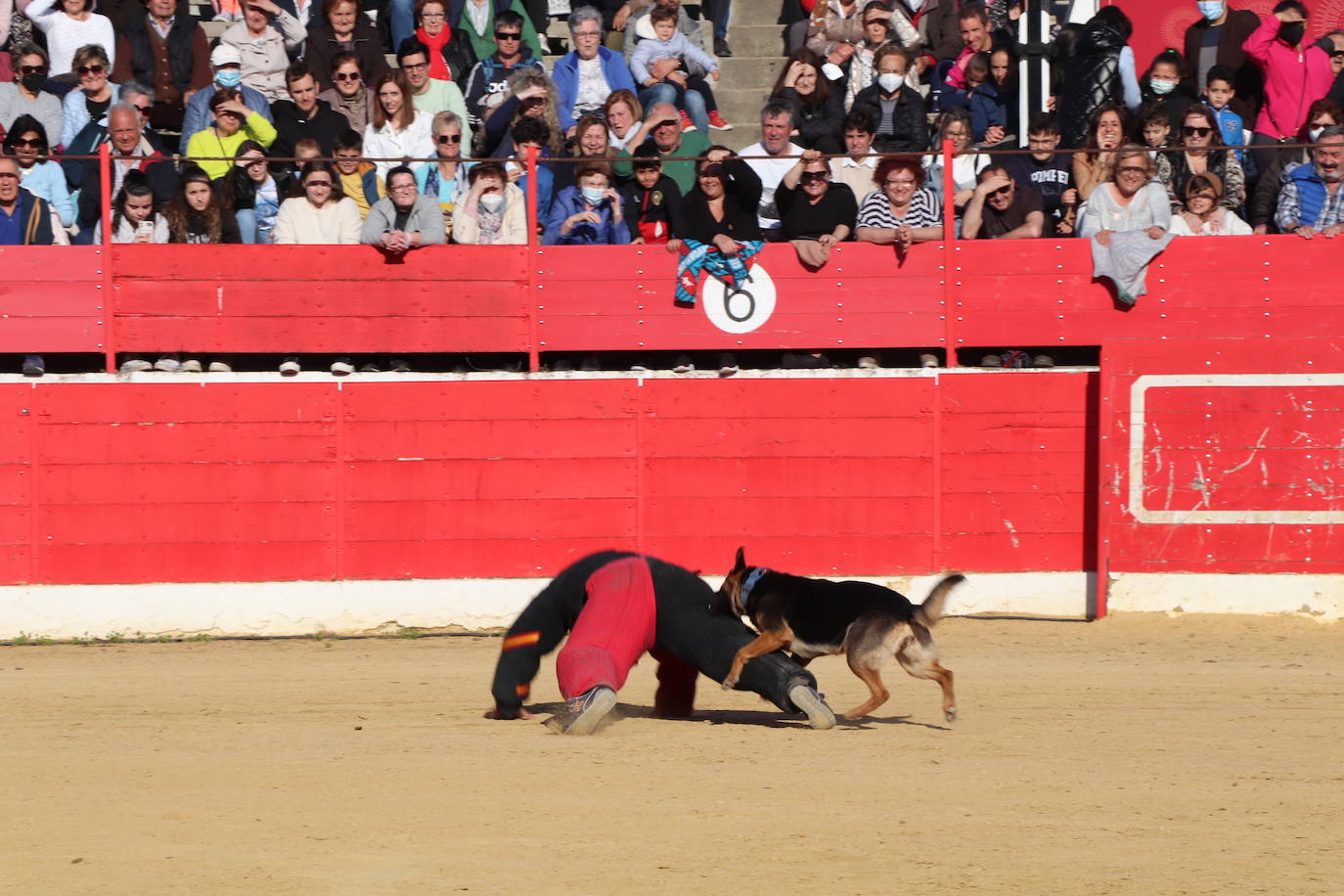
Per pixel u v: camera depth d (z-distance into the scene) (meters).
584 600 10.45
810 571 15.91
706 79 20.11
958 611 15.99
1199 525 15.81
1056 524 16.03
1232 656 13.76
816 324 15.87
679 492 15.87
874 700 10.20
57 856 7.06
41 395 15.27
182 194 15.46
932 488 15.98
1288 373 15.80
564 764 8.95
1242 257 15.82
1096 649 14.20
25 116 15.85
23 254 15.26
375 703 11.45
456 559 15.73
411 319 15.66
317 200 15.65
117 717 10.89
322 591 15.58
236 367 15.85
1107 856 7.09
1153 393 15.85
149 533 15.38
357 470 15.64
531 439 15.79
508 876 6.70
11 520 15.23
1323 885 6.66
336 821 7.64
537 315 15.76
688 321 15.82
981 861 6.97
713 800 8.05
